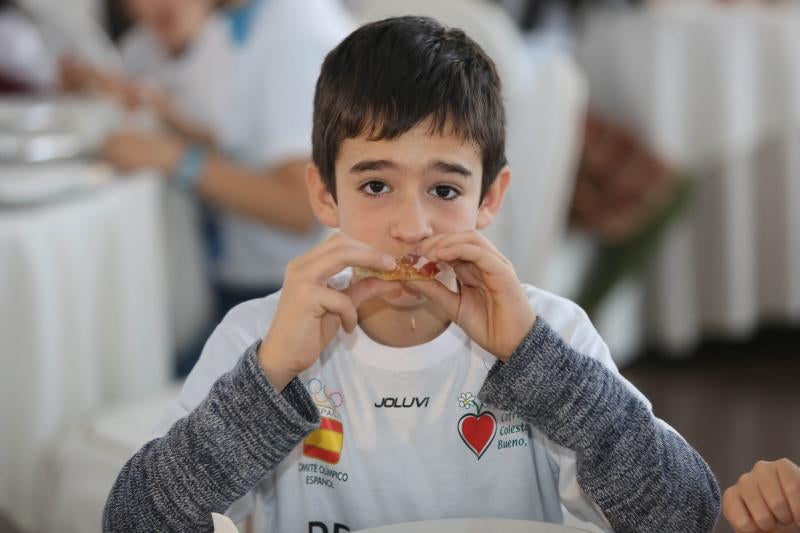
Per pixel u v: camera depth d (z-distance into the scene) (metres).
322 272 0.95
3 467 1.73
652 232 3.20
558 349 0.96
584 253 3.25
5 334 1.69
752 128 3.29
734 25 3.20
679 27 3.22
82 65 2.67
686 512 0.95
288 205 2.20
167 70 2.58
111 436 1.55
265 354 0.95
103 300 1.93
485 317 0.98
